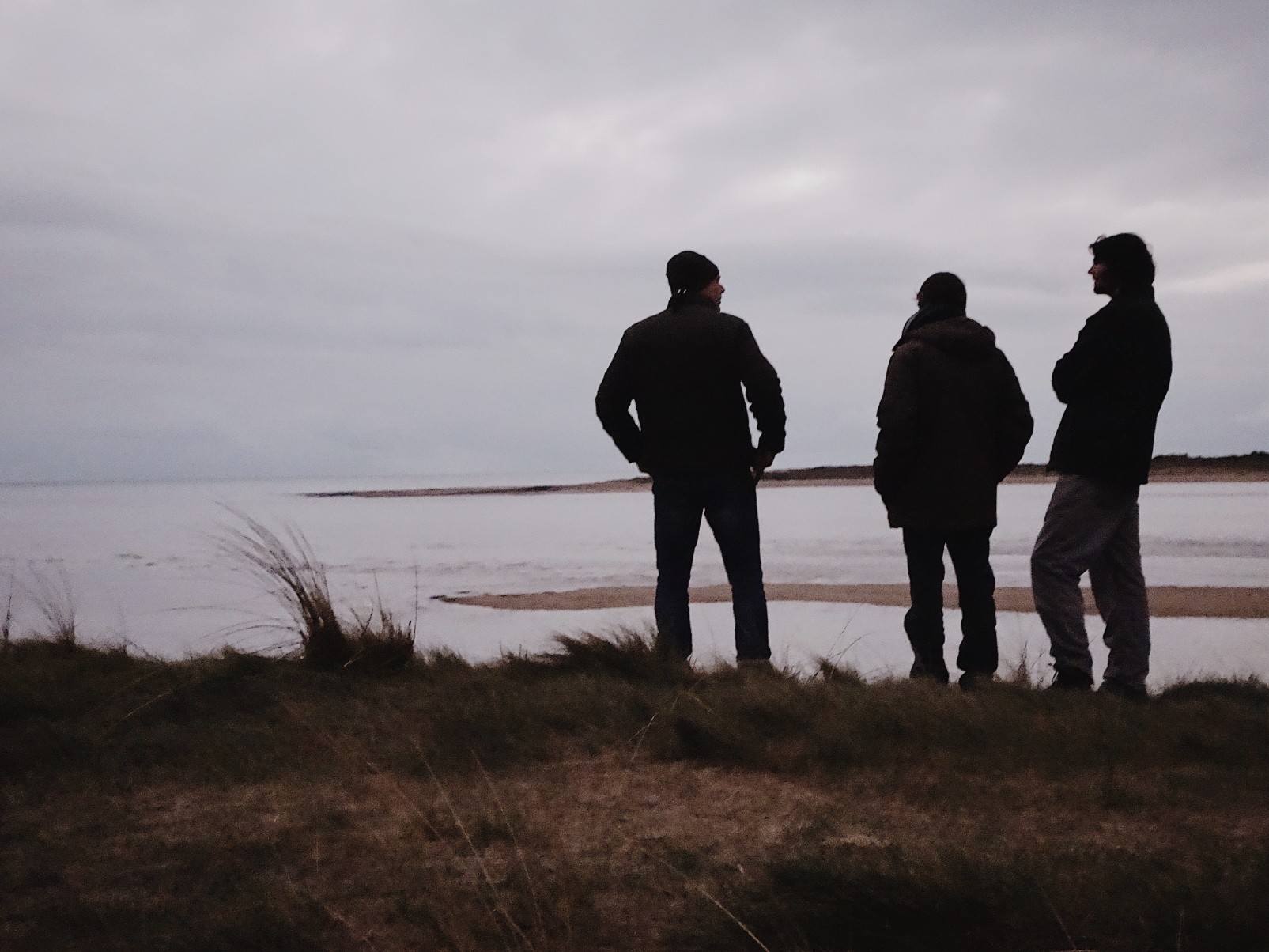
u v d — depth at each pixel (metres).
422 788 2.76
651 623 4.70
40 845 2.35
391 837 2.38
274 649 5.44
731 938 1.77
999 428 4.54
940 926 1.79
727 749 3.02
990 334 4.46
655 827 2.43
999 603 9.86
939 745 3.07
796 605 9.82
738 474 4.59
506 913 1.83
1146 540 18.27
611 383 4.63
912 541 4.51
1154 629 7.94
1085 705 3.47
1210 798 2.57
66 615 9.50
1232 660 6.39
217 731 3.35
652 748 3.13
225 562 16.47
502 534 26.66
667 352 4.48
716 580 13.10
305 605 4.86
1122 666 4.32
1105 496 4.18
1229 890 1.92
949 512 4.40
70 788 2.80
